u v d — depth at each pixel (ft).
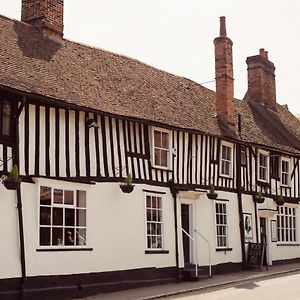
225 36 68.28
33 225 40.98
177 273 54.13
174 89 64.69
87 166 46.21
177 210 55.72
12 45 46.70
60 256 42.78
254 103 82.17
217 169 62.39
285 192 75.66
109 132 48.93
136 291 47.03
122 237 48.83
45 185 42.01
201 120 61.77
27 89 40.98
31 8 53.36
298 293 44.06
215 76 68.44
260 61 83.05
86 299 42.57
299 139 82.79
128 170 50.42
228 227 63.16
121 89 54.24
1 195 39.06
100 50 59.00
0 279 38.32
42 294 40.86
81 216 45.37
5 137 39.96
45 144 42.86
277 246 71.92
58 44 53.31
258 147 69.15
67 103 43.55
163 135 55.57
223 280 54.29
